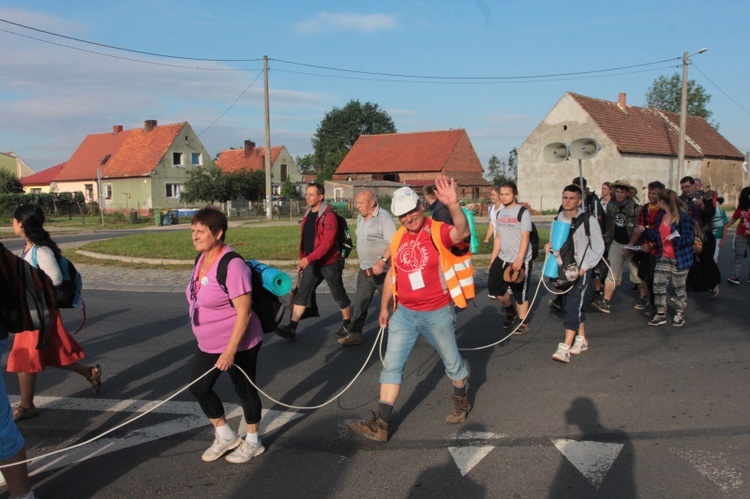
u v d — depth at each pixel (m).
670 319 7.82
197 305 3.71
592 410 4.69
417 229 4.15
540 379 5.47
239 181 45.44
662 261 7.32
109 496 3.49
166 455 4.02
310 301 6.89
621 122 40.91
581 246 5.75
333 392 5.28
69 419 4.69
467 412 4.58
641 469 3.71
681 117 29.33
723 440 4.10
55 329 4.75
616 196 8.28
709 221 8.96
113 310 9.03
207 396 3.83
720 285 10.32
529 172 42.66
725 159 47.16
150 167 48.72
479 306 8.92
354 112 82.56
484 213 40.81
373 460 3.91
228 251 3.69
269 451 4.07
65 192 48.81
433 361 6.15
